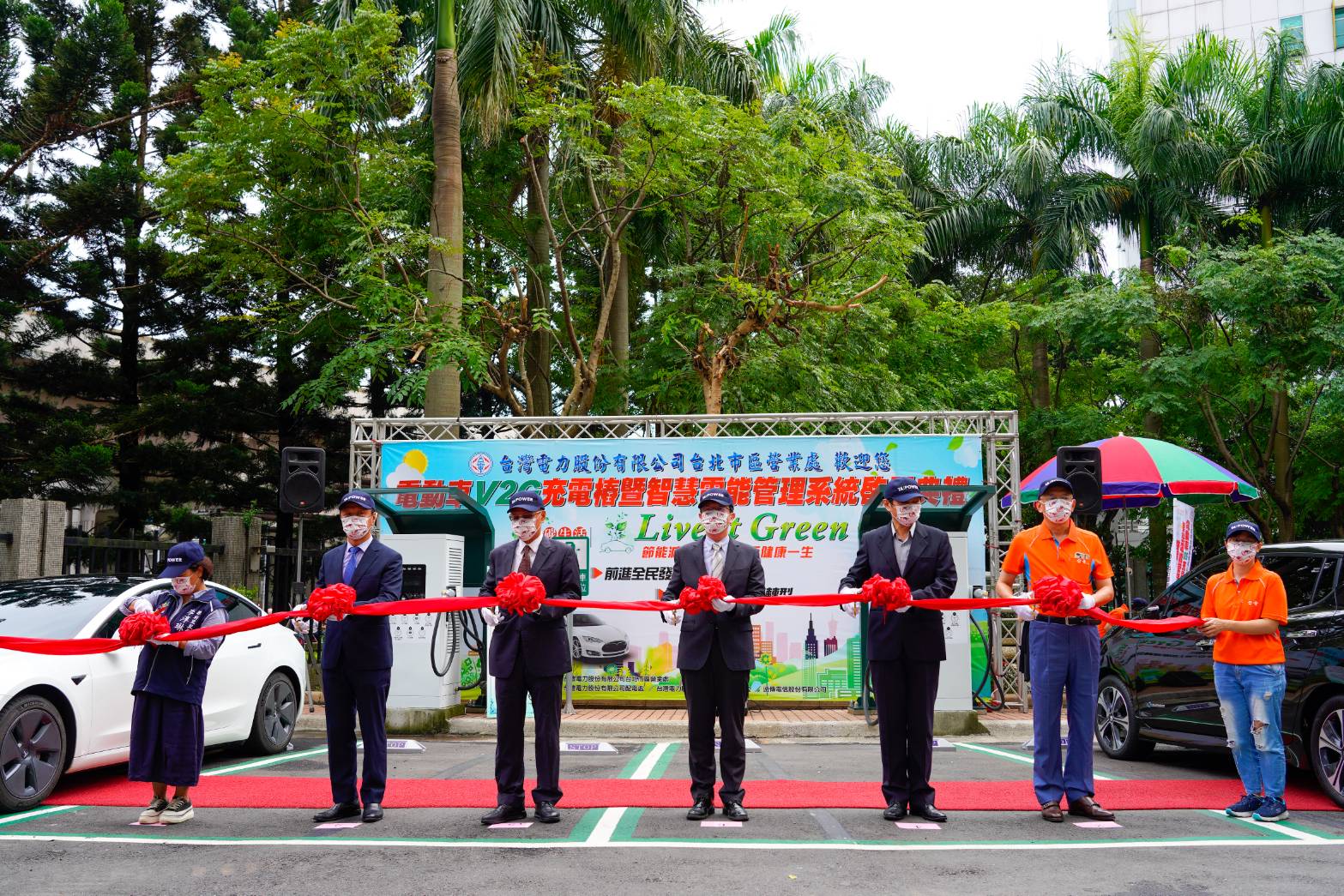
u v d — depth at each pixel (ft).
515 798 20.38
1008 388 77.30
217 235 51.55
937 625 20.67
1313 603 24.13
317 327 58.75
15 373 68.39
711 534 21.15
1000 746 33.06
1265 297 55.26
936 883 15.96
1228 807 21.77
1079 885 15.90
